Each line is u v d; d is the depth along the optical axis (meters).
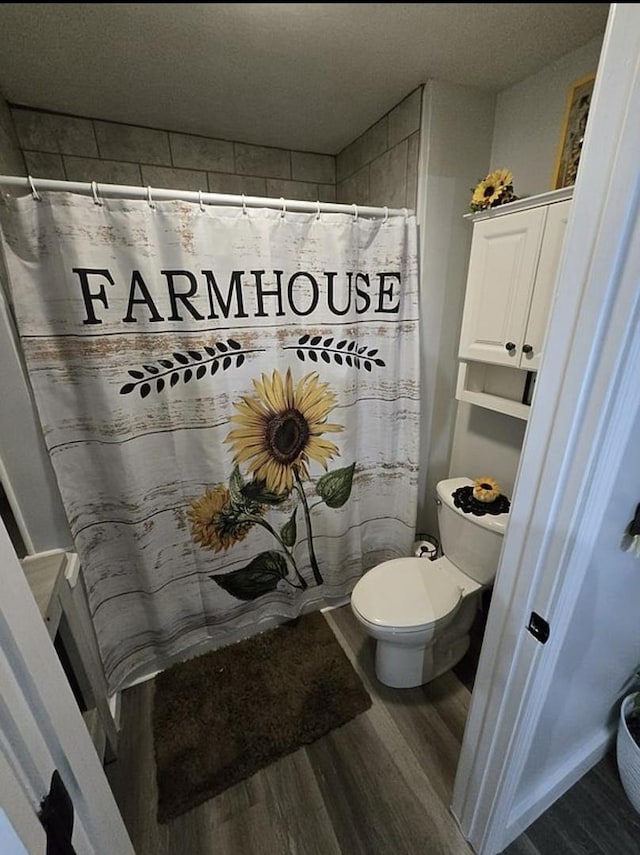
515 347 1.29
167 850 1.06
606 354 0.54
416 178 1.47
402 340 1.64
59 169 1.52
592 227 0.52
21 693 0.38
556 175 1.23
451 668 1.57
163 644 1.55
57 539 1.22
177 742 1.32
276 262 1.31
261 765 1.25
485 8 0.40
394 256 1.49
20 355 1.08
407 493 1.86
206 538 1.51
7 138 1.32
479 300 1.41
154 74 1.22
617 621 0.94
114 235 1.09
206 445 1.39
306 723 1.37
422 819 1.11
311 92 1.36
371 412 1.71
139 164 1.63
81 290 1.08
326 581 1.89
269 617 1.80
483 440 1.76
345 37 0.87
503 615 0.80
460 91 1.37
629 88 0.45
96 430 1.22
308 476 1.65
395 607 1.38
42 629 0.45
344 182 1.93
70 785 0.46
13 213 0.99
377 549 2.01
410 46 1.09
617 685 1.14
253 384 1.41
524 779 0.98
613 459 0.60
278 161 1.87
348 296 1.46
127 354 1.19
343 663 1.61
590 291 0.54
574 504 0.63
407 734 1.33
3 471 1.10
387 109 1.51
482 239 1.36
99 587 1.37
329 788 1.18
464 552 1.50
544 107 1.29
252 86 1.31
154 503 1.37
